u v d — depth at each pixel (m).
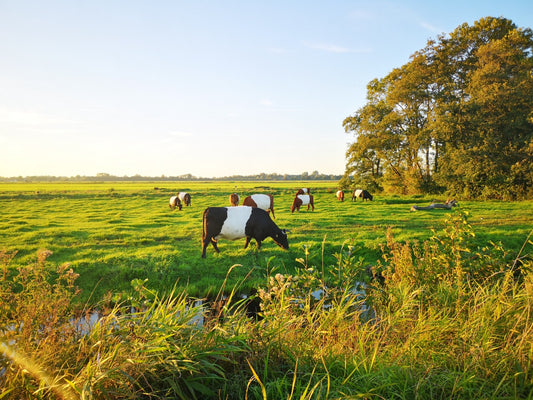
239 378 2.56
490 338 3.11
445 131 29.91
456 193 31.12
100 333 2.67
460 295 4.01
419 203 29.02
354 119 41.72
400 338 3.44
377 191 41.84
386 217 19.22
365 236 12.91
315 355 2.88
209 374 2.40
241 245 11.68
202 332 2.86
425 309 4.17
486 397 2.38
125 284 8.05
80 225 16.86
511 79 29.97
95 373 2.14
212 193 43.19
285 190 49.16
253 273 9.16
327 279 5.40
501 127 29.80
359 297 5.13
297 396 2.32
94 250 10.77
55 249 10.78
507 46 30.98
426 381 2.51
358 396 2.21
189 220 18.86
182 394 2.27
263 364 2.75
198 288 8.10
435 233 5.47
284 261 9.94
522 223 15.76
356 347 3.09
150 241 12.47
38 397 2.05
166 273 8.74
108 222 18.12
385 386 2.39
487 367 2.69
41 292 2.78
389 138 36.09
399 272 5.03
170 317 2.98
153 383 2.33
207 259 9.95
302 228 15.13
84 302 6.84
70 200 33.62
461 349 2.98
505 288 3.80
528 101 28.58
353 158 40.19
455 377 2.56
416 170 36.81
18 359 2.15
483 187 29.34
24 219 19.22
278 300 4.05
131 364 2.27
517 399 2.26
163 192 45.28
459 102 32.19
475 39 35.19
